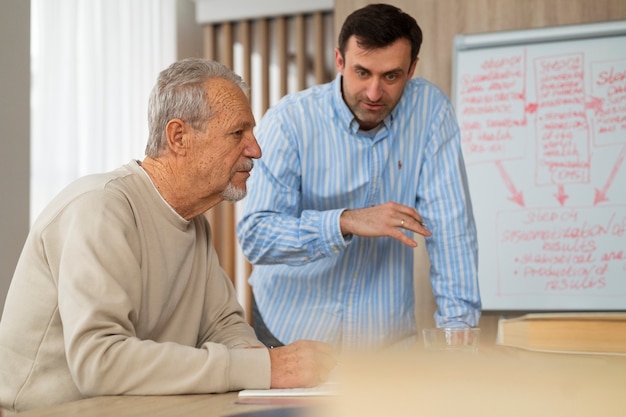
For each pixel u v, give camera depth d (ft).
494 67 11.14
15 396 4.41
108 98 14.51
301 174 7.00
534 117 10.95
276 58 17.24
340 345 7.07
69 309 4.14
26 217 9.59
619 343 4.70
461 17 11.47
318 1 15.14
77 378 4.03
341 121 6.88
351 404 2.32
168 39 15.71
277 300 7.20
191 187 4.83
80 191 4.52
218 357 3.98
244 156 4.93
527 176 10.88
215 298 5.43
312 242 6.39
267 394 3.82
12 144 9.43
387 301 7.04
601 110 10.76
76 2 13.62
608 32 10.73
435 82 11.54
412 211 6.13
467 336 4.38
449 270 6.86
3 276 9.23
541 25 11.23
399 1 11.69
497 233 10.89
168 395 3.93
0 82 9.29
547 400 2.28
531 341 4.83
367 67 6.33
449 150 7.11
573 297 10.58
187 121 4.75
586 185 10.70
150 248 4.69
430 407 2.17
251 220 6.77
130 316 4.36
